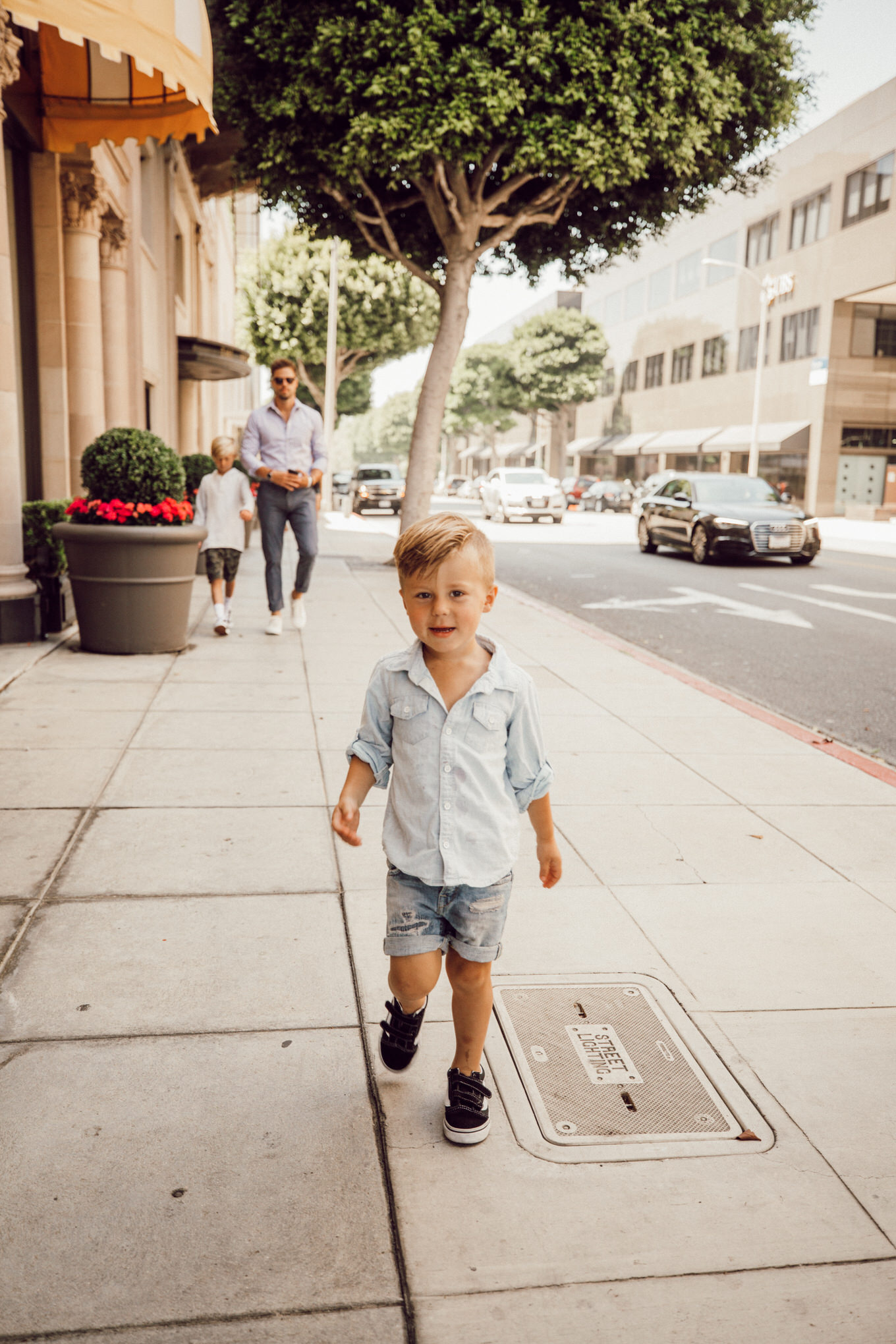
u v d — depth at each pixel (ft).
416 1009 7.62
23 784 14.51
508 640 28.55
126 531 22.40
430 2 32.63
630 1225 6.54
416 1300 5.84
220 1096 7.68
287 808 13.93
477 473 363.15
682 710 20.79
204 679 21.43
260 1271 6.01
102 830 12.88
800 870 12.51
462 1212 6.59
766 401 157.69
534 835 13.35
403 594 6.57
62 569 26.13
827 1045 8.70
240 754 16.24
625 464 211.20
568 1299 5.90
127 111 30.94
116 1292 5.81
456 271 42.16
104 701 19.27
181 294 71.92
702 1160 7.22
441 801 6.88
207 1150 7.06
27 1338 5.47
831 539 89.92
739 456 165.48
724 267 169.78
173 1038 8.41
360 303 121.49
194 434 77.71
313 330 124.36
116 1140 7.13
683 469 184.55
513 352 214.69
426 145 33.68
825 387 142.00
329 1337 5.57
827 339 141.18
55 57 28.78
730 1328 5.75
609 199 42.50
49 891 11.10
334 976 9.50
